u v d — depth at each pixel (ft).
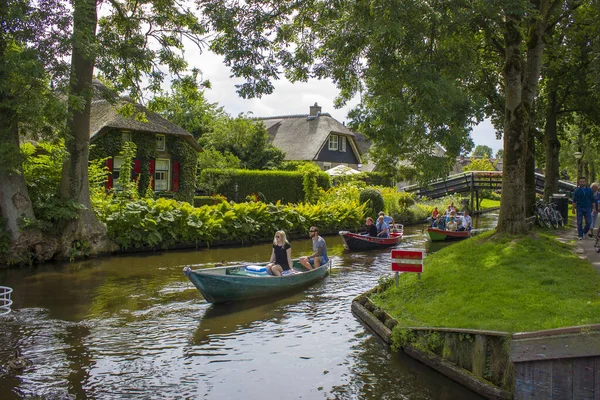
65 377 24.23
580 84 71.92
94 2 53.62
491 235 42.52
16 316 34.04
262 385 23.80
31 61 42.70
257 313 35.99
